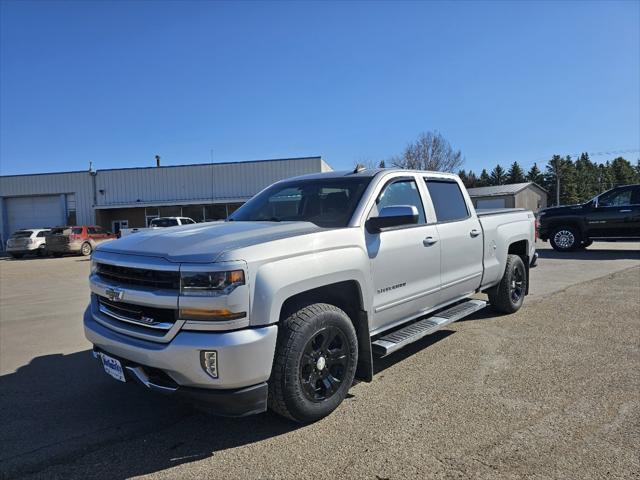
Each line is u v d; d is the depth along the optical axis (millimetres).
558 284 8656
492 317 6246
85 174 33875
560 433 3109
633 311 6371
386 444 3033
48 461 2977
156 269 2947
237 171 32656
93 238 25828
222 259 2816
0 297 10164
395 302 4016
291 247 3131
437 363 4527
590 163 121500
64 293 10539
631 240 13742
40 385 4340
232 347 2746
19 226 34844
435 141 47688
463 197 5359
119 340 3156
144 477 2768
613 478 2594
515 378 4090
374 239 3818
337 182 4266
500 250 5859
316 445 3055
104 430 3391
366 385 4035
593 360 4488
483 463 2781
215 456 2975
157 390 2986
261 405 2910
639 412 3379
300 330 3096
